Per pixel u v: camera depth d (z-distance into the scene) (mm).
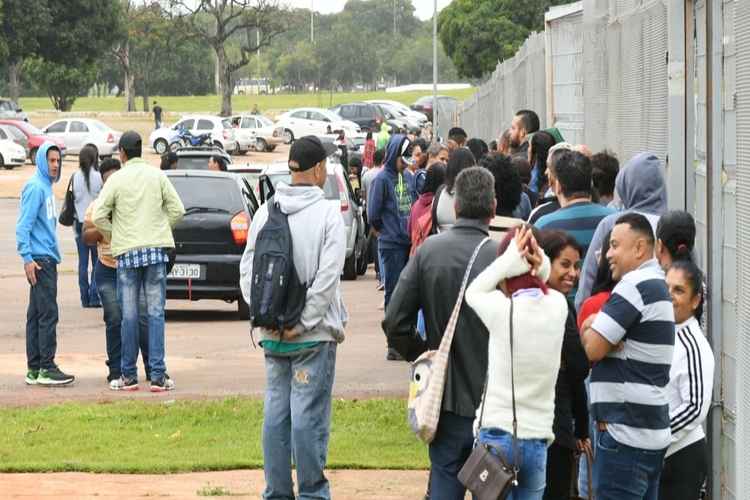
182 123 82688
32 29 93000
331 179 30250
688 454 8914
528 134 17234
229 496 11398
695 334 8953
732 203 9477
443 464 8492
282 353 10305
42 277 16422
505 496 7812
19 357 18953
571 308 8977
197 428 14102
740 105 8688
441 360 8359
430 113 100875
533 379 7914
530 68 24797
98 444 13344
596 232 9688
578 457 9359
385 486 11828
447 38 84812
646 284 8188
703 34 10352
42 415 14602
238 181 22734
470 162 13562
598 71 15367
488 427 7938
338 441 13461
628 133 13234
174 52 166125
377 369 17812
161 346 16109
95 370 17844
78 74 132375
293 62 186250
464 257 8562
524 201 14023
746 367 8500
